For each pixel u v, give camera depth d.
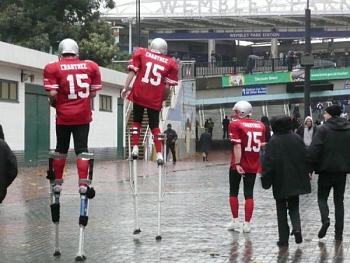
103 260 8.80
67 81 8.65
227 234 10.77
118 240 10.30
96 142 32.44
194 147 43.47
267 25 68.38
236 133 10.84
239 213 13.35
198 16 64.50
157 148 10.38
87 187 8.78
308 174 9.66
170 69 10.01
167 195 17.06
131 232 11.05
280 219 9.70
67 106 8.72
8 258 9.02
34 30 36.00
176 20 65.38
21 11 36.16
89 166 8.84
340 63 48.06
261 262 8.53
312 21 67.44
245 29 68.88
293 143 9.61
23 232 11.23
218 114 54.94
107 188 18.98
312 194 17.17
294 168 9.53
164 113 36.38
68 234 10.98
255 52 90.94
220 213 13.43
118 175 23.80
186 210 13.94
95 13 39.34
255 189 18.72
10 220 12.67
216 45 85.88
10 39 36.59
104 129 33.38
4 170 8.19
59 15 37.69
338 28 69.00
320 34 69.56
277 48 76.94
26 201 15.66
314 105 53.22
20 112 25.58
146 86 9.96
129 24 58.31
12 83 25.09
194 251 9.32
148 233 10.94
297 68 46.56
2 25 35.81
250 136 10.82
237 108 10.91
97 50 37.53
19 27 36.12
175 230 11.21
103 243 10.06
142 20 64.19
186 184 20.58
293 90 46.50
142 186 19.70
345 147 9.95
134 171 10.43
